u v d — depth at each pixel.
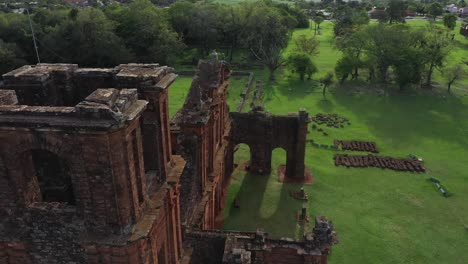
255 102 73.38
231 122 45.91
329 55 115.50
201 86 33.69
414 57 80.12
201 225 30.22
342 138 59.31
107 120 13.09
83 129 13.16
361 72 96.44
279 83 87.50
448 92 81.31
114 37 96.75
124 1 195.62
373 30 86.44
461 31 140.50
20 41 95.00
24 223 15.79
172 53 103.19
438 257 34.16
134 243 15.21
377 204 42.22
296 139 45.69
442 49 86.44
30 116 13.48
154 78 17.09
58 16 102.69
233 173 48.06
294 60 88.56
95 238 14.93
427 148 56.22
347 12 156.62
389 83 87.44
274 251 26.05
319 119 66.38
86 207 14.88
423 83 87.19
